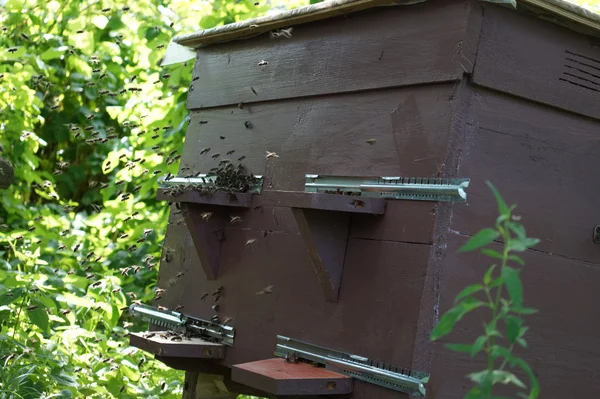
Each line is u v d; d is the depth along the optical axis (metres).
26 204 8.85
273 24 4.10
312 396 3.52
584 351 3.50
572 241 3.47
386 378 3.18
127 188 8.90
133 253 7.58
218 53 4.69
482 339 2.11
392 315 3.23
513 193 3.30
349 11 3.66
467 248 2.14
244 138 4.33
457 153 3.15
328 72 3.77
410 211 3.23
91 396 5.21
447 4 3.23
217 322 4.30
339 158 3.64
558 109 3.43
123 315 7.35
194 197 4.04
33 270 6.34
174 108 7.10
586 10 3.32
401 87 3.38
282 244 3.92
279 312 3.85
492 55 3.21
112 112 8.05
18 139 7.89
